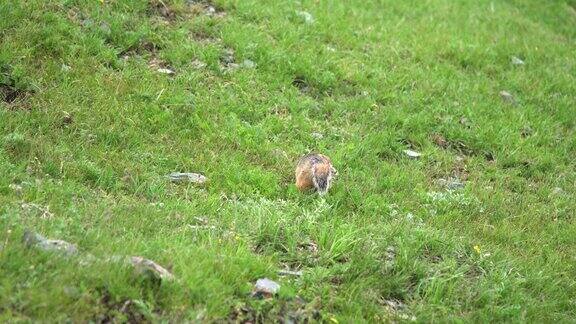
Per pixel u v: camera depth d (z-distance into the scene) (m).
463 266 11.05
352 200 13.14
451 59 21.88
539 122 19.05
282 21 20.17
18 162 11.77
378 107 17.56
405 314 9.79
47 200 10.59
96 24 16.86
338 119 16.59
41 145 12.37
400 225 11.90
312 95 17.59
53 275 8.23
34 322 7.57
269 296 9.20
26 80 14.26
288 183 13.44
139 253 9.23
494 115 18.78
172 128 14.24
